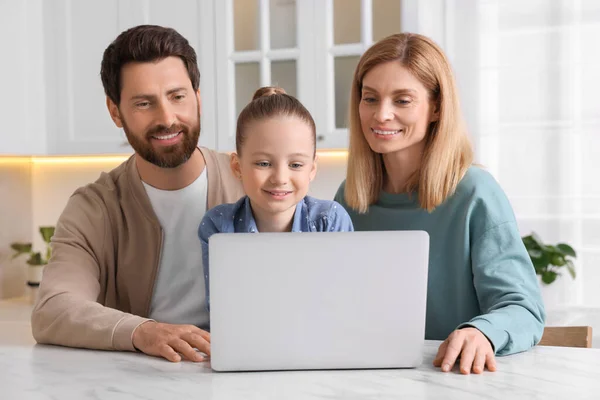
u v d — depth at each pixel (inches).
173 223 65.3
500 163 116.0
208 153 67.6
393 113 61.1
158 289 65.7
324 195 125.5
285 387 41.2
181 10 116.0
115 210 64.6
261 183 52.4
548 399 38.4
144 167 64.2
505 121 115.5
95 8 121.0
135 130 60.6
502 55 115.2
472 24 116.0
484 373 44.2
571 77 112.8
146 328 50.4
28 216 141.2
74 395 40.2
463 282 62.1
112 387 41.7
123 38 59.9
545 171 114.3
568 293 112.7
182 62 61.0
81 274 60.4
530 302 54.4
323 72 108.9
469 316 62.4
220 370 44.7
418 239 44.1
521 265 58.9
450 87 62.3
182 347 48.4
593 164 112.1
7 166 135.2
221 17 114.0
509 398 38.6
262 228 57.1
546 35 113.5
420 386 41.1
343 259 44.0
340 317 44.4
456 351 45.3
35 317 56.1
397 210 65.8
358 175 66.9
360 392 40.0
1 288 133.5
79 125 123.2
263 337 44.4
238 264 43.8
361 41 107.2
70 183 140.5
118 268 65.0
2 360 49.2
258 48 113.0
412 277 44.4
